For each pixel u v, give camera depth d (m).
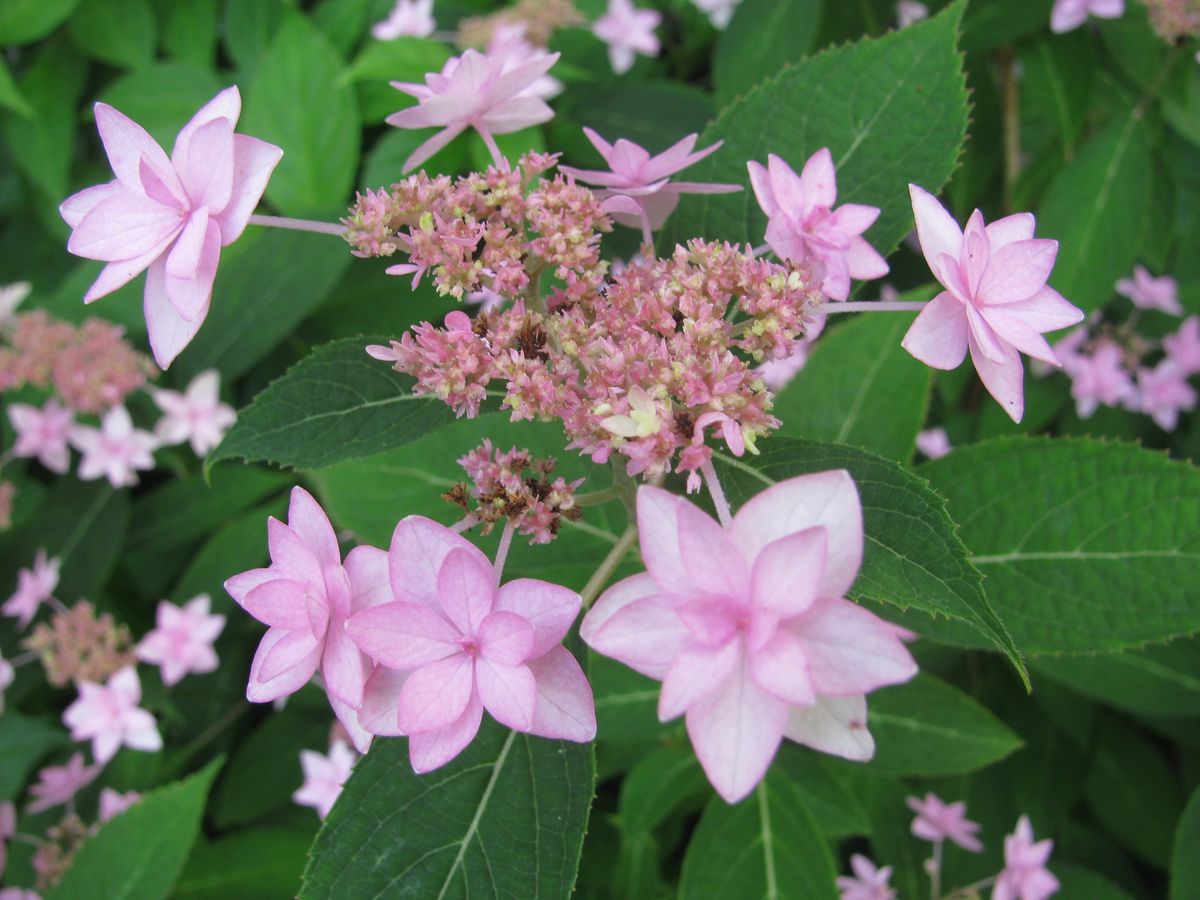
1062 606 0.22
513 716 0.14
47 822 0.32
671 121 0.38
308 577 0.15
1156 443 0.37
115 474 0.33
